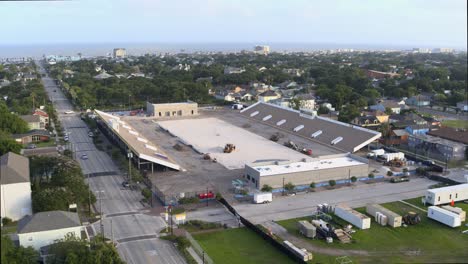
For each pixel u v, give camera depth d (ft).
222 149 369.09
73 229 187.01
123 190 271.28
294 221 226.58
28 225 182.09
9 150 300.81
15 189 219.61
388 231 214.90
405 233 212.43
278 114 477.36
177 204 248.73
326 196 265.34
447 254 189.47
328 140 378.32
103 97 639.76
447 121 516.32
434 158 354.33
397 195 267.18
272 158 338.95
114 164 328.70
